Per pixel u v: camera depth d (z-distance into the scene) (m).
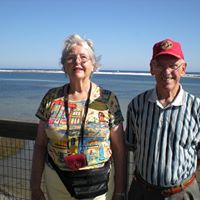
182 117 2.76
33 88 60.81
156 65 2.83
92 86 3.11
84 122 2.95
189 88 67.44
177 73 2.79
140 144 2.95
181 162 2.77
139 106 2.98
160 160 2.79
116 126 3.06
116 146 3.10
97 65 3.16
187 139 2.75
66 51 3.02
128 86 73.88
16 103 33.03
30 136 3.71
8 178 4.76
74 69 2.98
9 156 4.85
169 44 2.79
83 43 3.01
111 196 3.14
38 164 3.28
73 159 2.90
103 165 2.99
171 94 2.84
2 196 4.54
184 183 2.81
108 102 3.04
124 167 3.14
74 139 2.95
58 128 2.99
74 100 3.05
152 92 2.95
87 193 2.94
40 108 3.19
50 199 3.18
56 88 3.22
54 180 3.07
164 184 2.80
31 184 3.29
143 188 2.95
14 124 3.77
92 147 2.95
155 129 2.82
